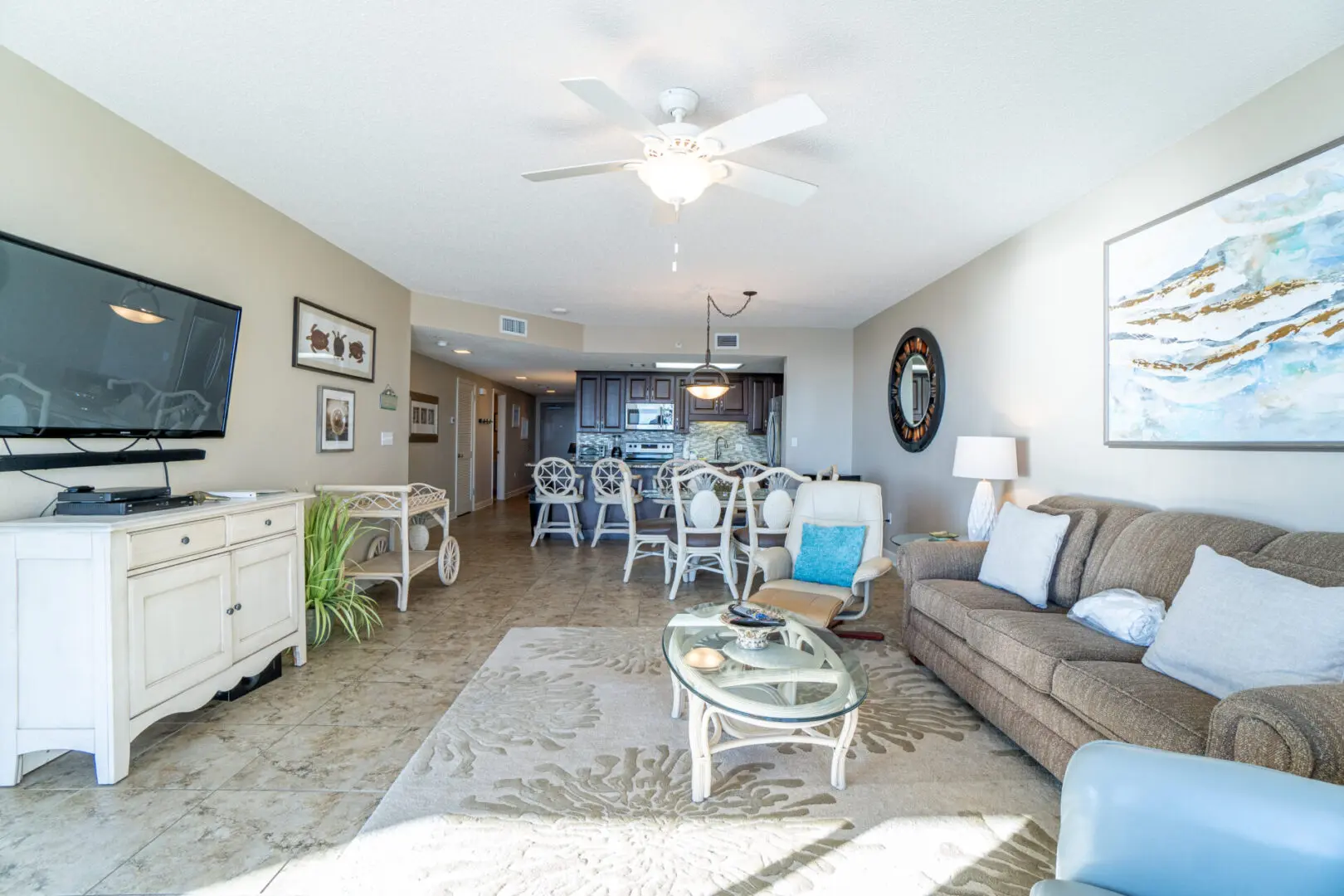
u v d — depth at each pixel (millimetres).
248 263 2994
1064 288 3119
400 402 4688
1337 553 1660
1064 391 3117
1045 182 2818
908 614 2975
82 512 1933
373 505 3877
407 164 2672
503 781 1895
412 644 3164
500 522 7820
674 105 2068
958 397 4219
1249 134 2125
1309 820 852
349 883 1441
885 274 4395
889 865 1538
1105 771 998
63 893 1390
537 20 1718
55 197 2041
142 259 2385
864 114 2213
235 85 2070
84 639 1792
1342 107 1842
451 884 1444
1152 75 1978
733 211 3191
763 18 1688
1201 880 898
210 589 2201
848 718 1853
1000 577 2629
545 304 5445
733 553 4359
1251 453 2137
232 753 2027
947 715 2422
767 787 1891
